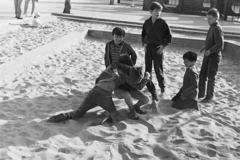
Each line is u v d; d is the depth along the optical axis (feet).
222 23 66.74
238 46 35.99
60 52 32.07
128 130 15.29
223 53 38.75
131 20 56.59
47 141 13.84
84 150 13.11
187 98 18.53
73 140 14.06
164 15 72.59
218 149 14.03
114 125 15.92
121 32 17.71
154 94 17.95
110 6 85.92
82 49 34.63
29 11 60.29
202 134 15.57
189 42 40.98
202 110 18.85
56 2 85.30
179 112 18.19
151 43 20.75
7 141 13.69
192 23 60.80
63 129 15.19
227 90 23.47
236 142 14.94
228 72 29.60
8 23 45.50
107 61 18.94
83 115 17.04
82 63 28.68
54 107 17.99
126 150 13.37
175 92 22.25
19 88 20.95
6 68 24.43
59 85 22.06
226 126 16.83
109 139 14.35
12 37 38.34
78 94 20.49
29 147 13.41
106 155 12.86
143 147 13.66
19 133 14.43
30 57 27.91
